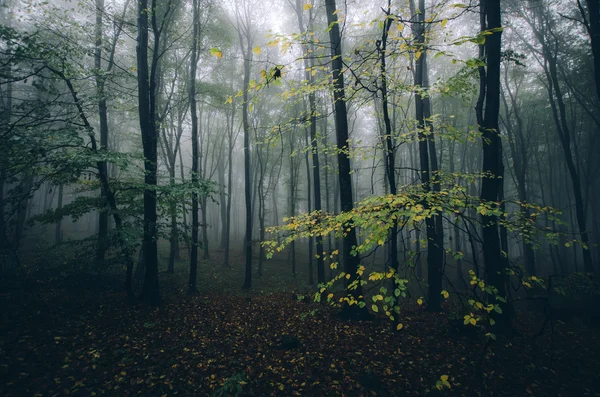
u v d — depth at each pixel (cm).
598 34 798
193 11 1320
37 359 511
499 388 497
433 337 716
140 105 949
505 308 703
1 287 823
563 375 537
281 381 531
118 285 1103
